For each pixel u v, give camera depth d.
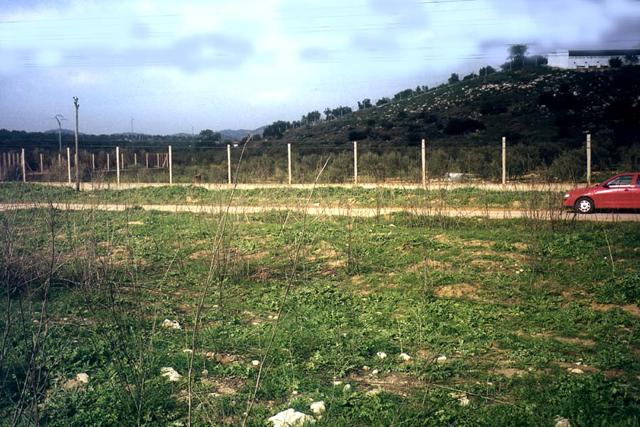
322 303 10.47
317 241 14.91
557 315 9.31
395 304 10.30
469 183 25.84
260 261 13.55
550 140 46.31
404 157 37.28
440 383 6.79
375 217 18.61
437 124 58.94
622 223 16.56
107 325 8.34
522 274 11.61
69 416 5.91
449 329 8.79
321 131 67.56
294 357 7.64
